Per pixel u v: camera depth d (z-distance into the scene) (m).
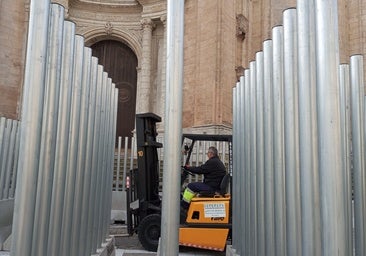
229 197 10.15
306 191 3.21
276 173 4.32
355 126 5.19
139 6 24.95
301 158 3.26
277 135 4.29
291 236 3.75
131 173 11.59
